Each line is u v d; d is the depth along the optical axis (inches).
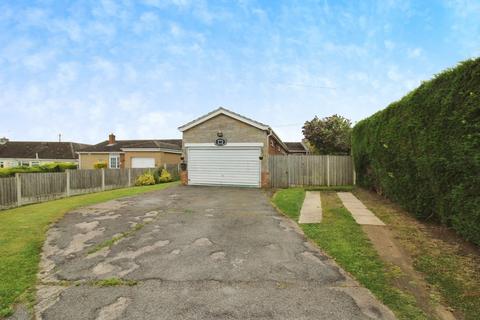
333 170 594.6
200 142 629.9
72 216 327.0
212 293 146.9
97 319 126.5
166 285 156.9
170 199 434.6
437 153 220.4
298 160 598.5
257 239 232.8
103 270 179.3
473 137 174.9
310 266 178.4
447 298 136.6
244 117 598.9
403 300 135.8
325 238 229.1
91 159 1117.7
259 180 595.5
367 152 455.2
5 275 173.3
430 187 247.4
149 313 130.0
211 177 624.4
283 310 130.0
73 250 216.7
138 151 989.2
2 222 303.9
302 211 331.9
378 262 178.2
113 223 291.4
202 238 237.1
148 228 270.1
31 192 455.2
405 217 283.1
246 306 133.8
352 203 375.2
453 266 166.7
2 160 1381.6
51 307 137.7
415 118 259.3
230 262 186.9
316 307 131.9
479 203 173.6
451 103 200.5
